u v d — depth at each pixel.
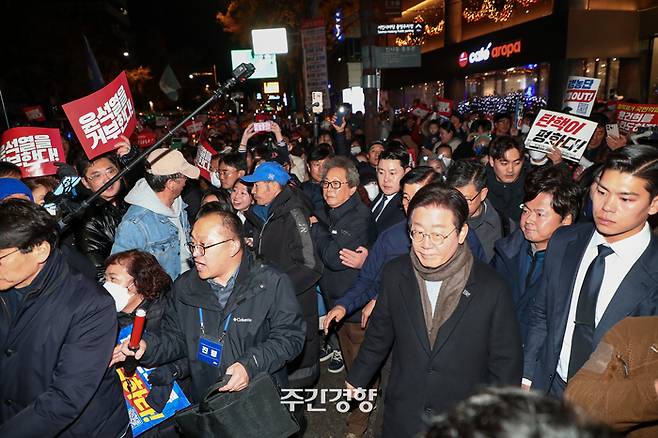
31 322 1.97
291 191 3.71
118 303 2.49
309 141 12.55
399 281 2.42
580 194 2.77
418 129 11.89
